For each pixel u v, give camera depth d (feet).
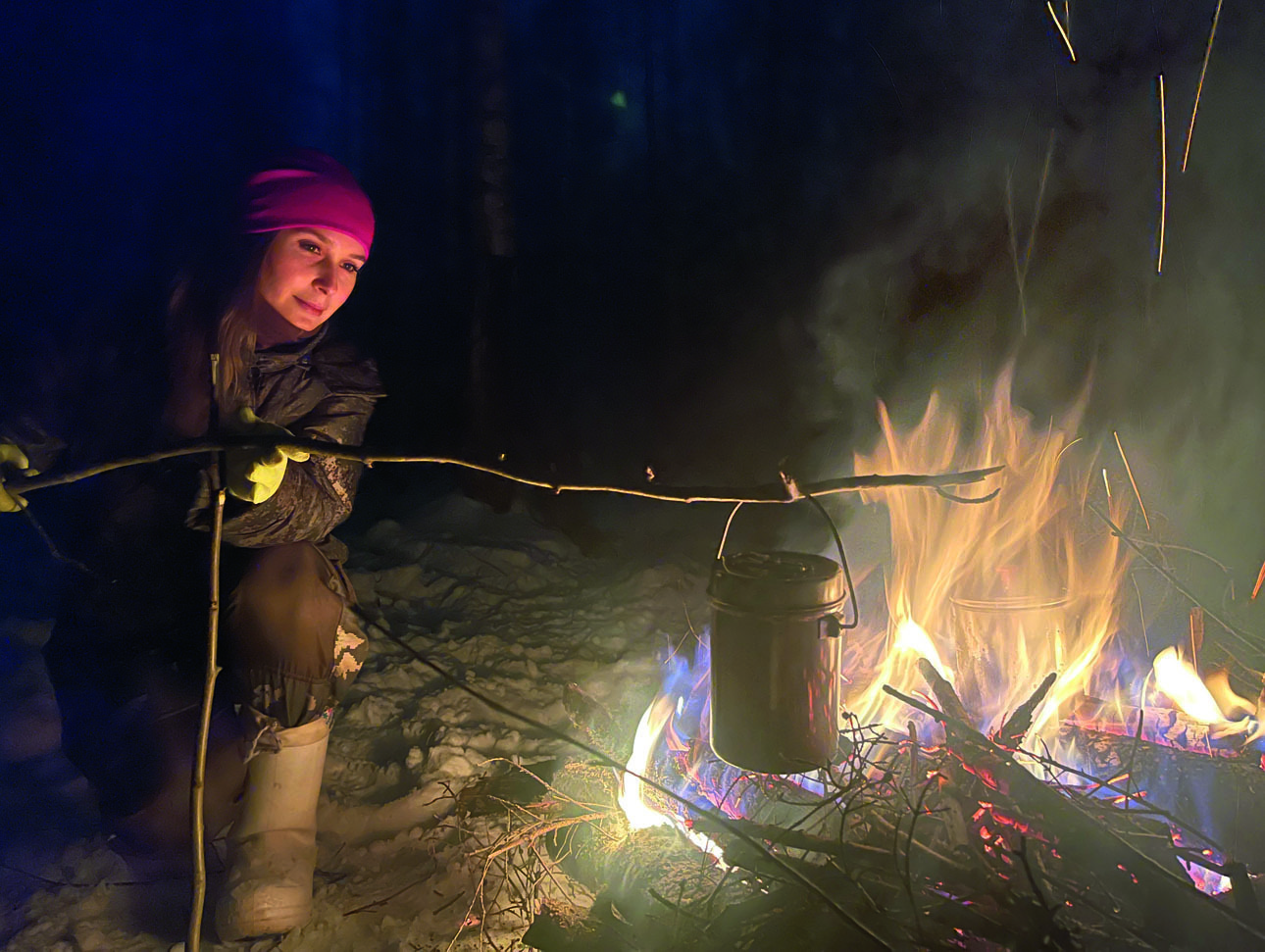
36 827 8.57
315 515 7.25
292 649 7.03
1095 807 7.27
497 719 10.65
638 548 16.99
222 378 7.10
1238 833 7.86
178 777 7.47
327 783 9.50
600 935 6.86
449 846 8.45
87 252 11.80
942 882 6.62
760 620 7.43
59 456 7.36
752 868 6.88
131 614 7.54
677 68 25.72
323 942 7.25
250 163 7.40
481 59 17.54
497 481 17.61
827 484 6.32
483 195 17.51
